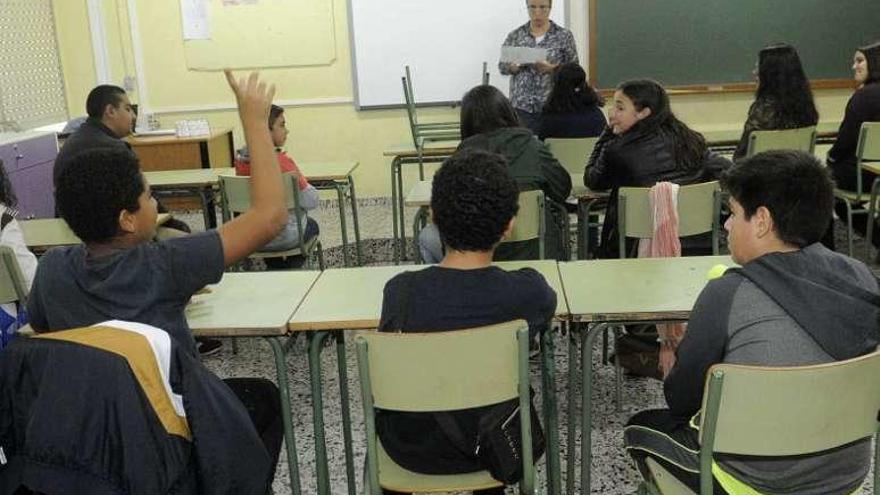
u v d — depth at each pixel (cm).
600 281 214
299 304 206
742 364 137
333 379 314
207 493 138
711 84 586
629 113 289
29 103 577
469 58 602
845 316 133
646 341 274
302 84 615
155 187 404
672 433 157
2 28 546
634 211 266
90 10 602
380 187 631
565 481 230
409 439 162
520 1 589
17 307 235
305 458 257
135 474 128
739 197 144
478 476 162
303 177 372
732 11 574
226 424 139
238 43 608
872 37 574
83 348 129
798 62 373
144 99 620
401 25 598
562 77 387
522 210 283
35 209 487
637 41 583
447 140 498
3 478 133
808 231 139
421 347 149
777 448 134
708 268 223
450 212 157
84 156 151
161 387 132
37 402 128
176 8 603
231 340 359
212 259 152
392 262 487
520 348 153
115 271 149
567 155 378
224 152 606
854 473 142
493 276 161
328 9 601
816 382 128
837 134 416
